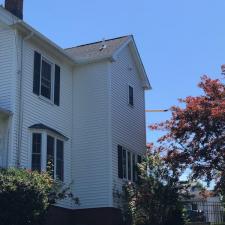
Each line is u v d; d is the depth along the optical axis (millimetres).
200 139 21484
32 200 16125
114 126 24688
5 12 21375
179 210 24656
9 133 20156
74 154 24422
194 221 30531
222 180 20797
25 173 17328
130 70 27812
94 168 23859
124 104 26312
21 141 20594
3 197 15609
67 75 25062
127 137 26000
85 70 25391
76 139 24594
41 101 22375
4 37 21453
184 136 21891
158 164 24203
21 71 21266
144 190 23750
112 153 24047
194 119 21594
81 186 23859
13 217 15594
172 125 22250
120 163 24734
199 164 21297
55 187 20016
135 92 28125
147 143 26484
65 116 24312
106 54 24969
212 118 21062
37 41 22406
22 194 15898
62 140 23406
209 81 22281
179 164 21891
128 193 23922
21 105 20938
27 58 21828
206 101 21781
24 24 21125
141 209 23672
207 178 21234
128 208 23672
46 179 18062
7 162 19797
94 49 26922
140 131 27766
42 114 22312
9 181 15945
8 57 21094
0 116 20344
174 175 23969
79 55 26250
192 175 21781
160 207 23609
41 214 16703
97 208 23281
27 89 21500
